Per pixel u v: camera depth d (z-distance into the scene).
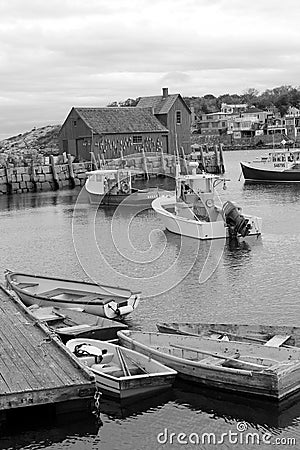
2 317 14.27
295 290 19.25
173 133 67.12
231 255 24.97
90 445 9.92
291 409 10.88
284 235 28.97
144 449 9.82
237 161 91.38
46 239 30.45
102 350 12.71
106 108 65.25
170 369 11.54
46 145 109.00
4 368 11.05
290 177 55.25
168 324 14.03
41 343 12.36
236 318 16.70
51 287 18.20
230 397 11.34
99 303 15.81
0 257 26.25
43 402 10.15
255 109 146.25
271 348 12.01
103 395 11.38
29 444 9.91
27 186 57.59
